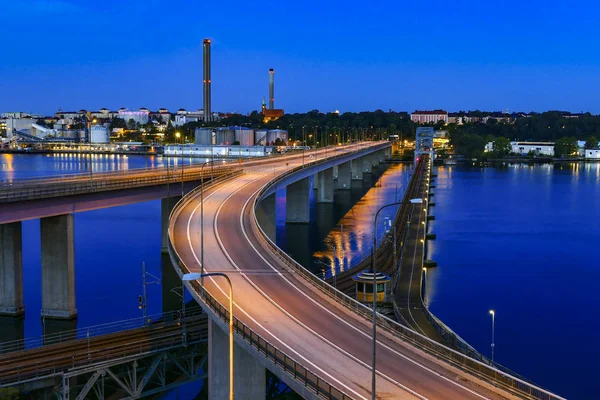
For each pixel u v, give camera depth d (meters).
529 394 43.44
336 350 51.16
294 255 134.25
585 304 103.88
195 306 97.69
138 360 68.06
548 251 144.00
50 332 85.12
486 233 165.62
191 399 69.31
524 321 94.94
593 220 188.50
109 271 119.81
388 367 48.06
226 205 114.00
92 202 100.88
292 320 57.81
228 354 59.59
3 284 91.00
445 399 42.72
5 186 98.12
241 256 79.88
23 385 59.66
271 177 155.25
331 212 199.62
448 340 73.00
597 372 76.38
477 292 109.81
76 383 62.91
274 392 70.69
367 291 89.38
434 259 134.62
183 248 83.06
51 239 90.94
